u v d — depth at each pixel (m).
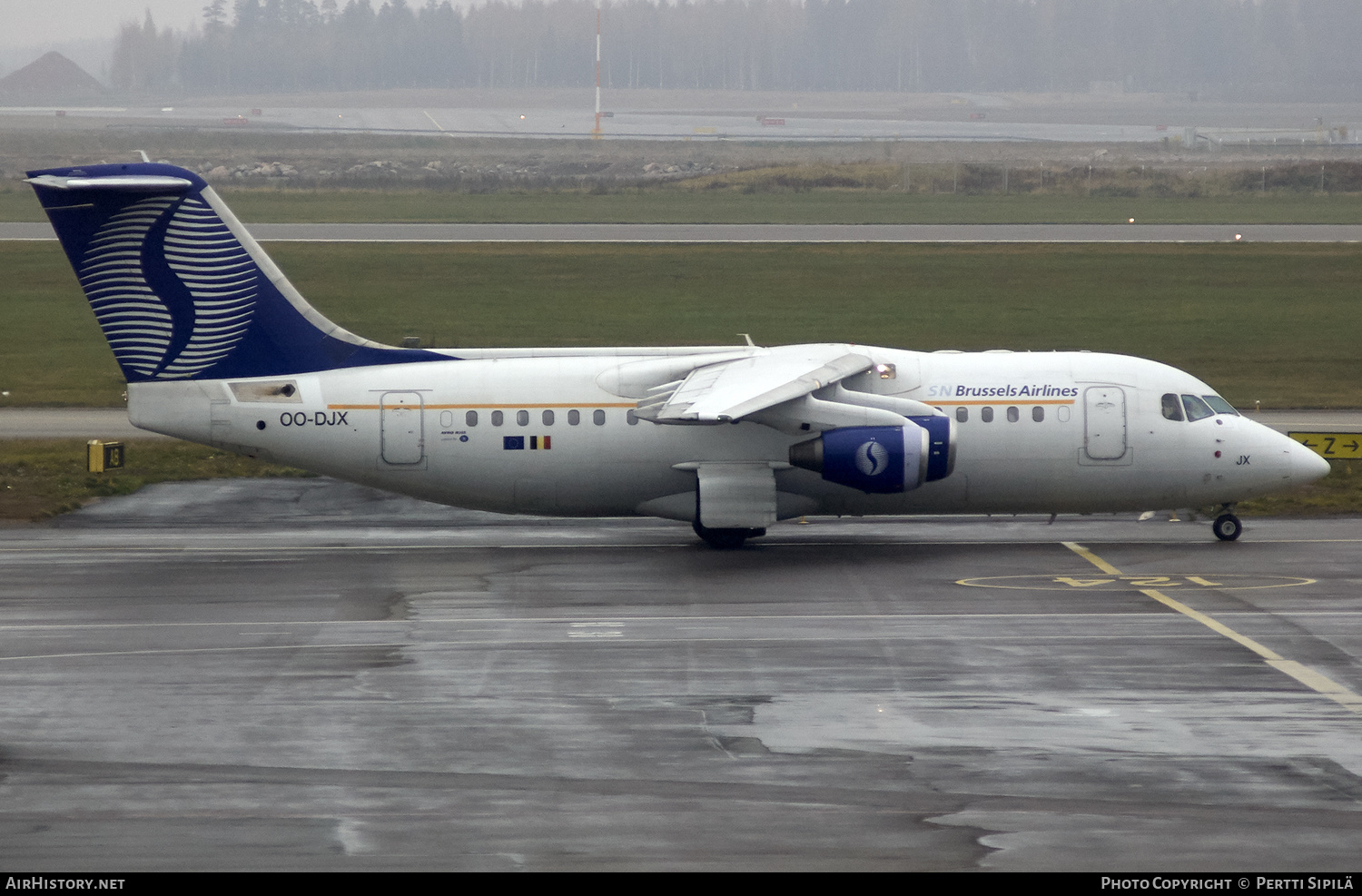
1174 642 86.25
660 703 74.94
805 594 100.06
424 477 116.44
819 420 110.88
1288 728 70.56
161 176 112.38
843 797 62.16
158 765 66.00
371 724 71.56
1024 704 74.38
